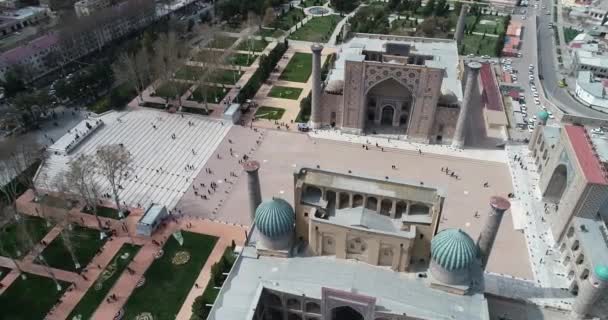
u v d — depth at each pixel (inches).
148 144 4261.8
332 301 2212.1
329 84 4328.3
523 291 2832.2
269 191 3686.0
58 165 3937.0
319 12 7165.4
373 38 4899.1
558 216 3174.2
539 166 3836.1
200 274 2962.6
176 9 7017.7
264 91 5093.5
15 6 6806.1
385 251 2372.0
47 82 5221.5
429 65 3836.1
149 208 3390.7
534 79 5300.2
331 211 2471.7
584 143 3189.0
